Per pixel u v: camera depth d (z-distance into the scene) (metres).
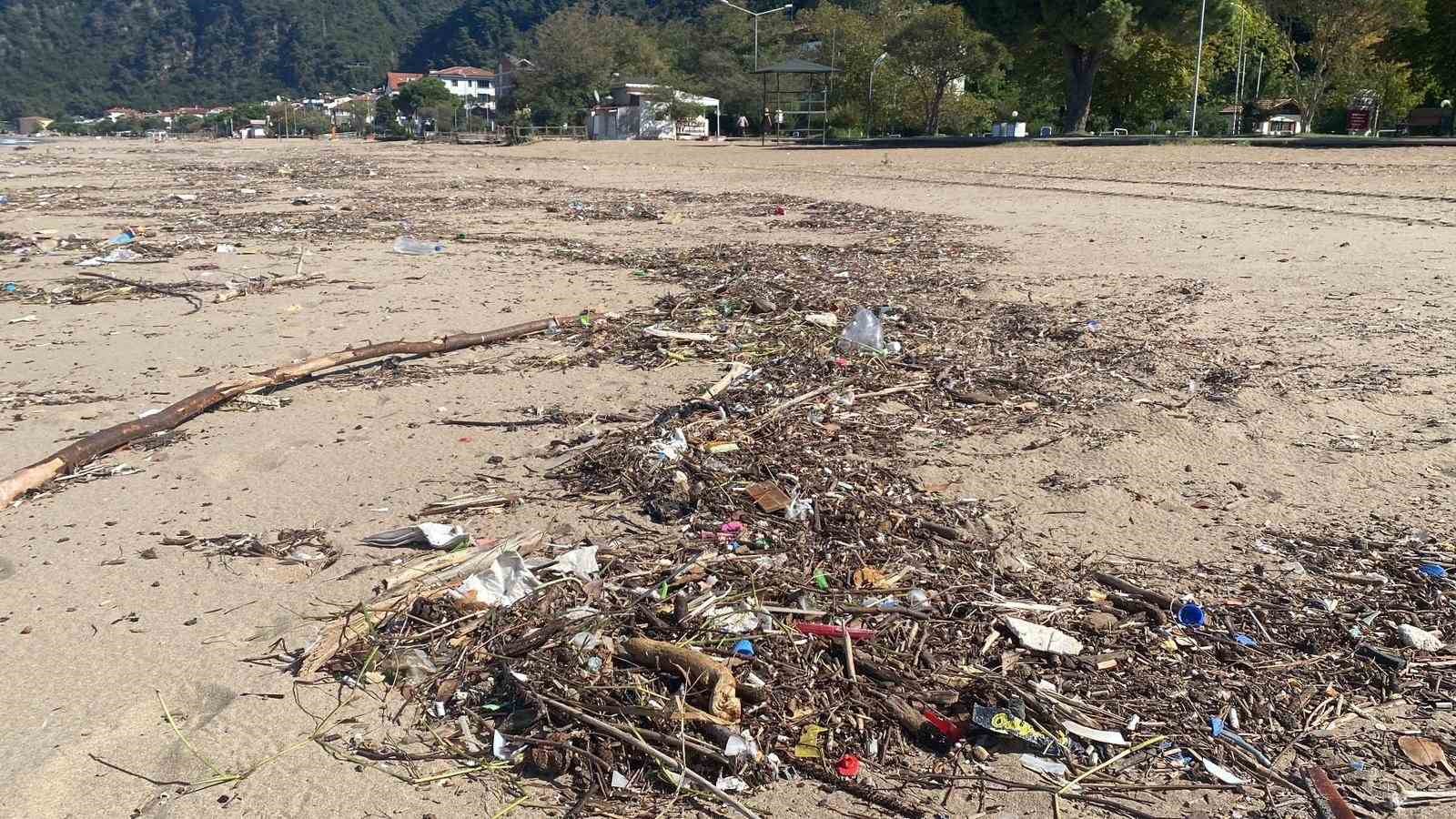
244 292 10.40
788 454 5.24
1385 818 2.75
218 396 6.38
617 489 4.84
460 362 7.44
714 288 9.81
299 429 5.98
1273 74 68.44
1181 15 38.12
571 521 4.52
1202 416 5.81
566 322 8.49
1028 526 4.43
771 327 8.16
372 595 3.93
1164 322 8.16
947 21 53.41
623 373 7.03
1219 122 53.44
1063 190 20.22
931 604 3.76
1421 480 4.81
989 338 7.78
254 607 3.89
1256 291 9.30
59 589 4.06
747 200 20.38
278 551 4.34
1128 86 48.19
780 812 2.79
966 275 10.66
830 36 66.62
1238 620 3.66
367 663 3.45
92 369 7.42
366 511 4.73
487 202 20.47
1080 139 37.12
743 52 82.50
